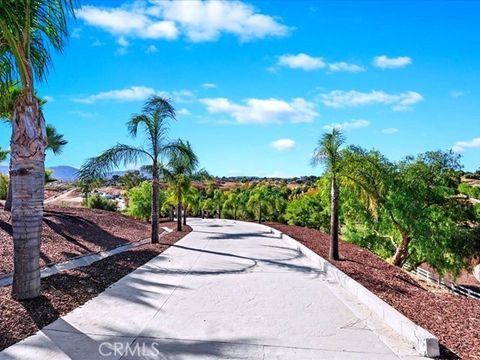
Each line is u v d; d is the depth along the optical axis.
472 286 25.30
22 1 5.54
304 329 5.57
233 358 4.51
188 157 15.77
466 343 5.32
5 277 7.68
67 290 6.98
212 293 7.53
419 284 11.58
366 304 6.86
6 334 4.84
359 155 15.06
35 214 6.15
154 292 7.46
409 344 5.05
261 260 11.84
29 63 5.96
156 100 15.07
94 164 14.03
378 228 20.55
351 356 4.65
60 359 4.33
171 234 19.86
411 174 18.53
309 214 33.44
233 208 46.28
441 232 18.52
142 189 30.27
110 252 12.16
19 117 6.02
